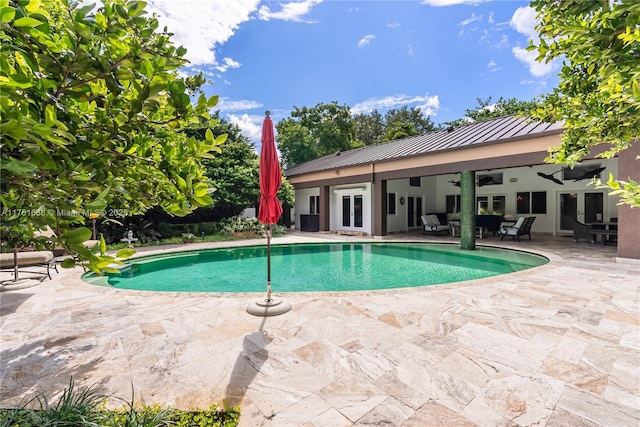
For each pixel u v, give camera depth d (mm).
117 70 1225
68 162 1153
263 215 5145
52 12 1296
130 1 1163
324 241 14711
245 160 18578
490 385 2945
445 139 14148
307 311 5012
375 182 15555
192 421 2383
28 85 995
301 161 31906
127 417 2295
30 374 3209
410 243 14281
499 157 10859
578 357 3434
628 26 1419
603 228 13812
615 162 14297
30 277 7504
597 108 1968
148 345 3869
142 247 13383
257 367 3320
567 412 2549
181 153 1521
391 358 3477
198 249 13000
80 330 4359
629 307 5023
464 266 10312
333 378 3100
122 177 1615
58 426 2141
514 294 5820
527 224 14367
